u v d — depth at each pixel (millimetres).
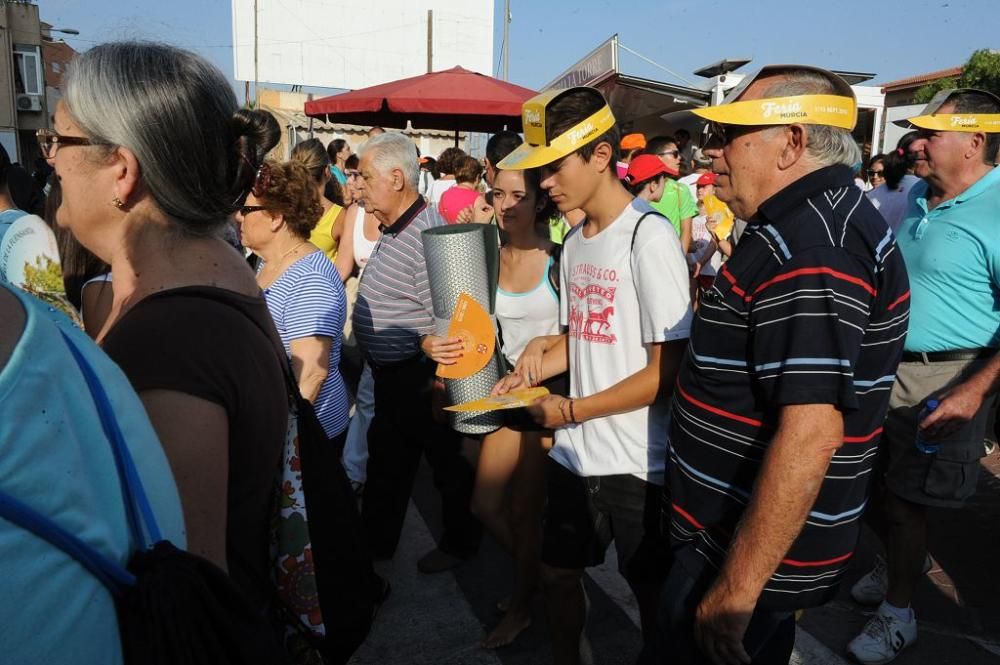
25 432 640
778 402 1350
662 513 1802
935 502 2518
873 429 1477
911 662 2600
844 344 1320
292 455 1345
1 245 2145
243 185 1188
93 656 714
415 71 25844
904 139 4109
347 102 7980
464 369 2396
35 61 29203
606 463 2062
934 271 2582
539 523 2662
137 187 1064
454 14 25828
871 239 1401
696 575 1608
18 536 626
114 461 773
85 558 702
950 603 2982
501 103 7453
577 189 2010
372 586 1524
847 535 1512
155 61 1044
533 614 2881
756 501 1371
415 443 3174
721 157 1608
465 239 2334
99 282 1824
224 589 879
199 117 1066
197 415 962
